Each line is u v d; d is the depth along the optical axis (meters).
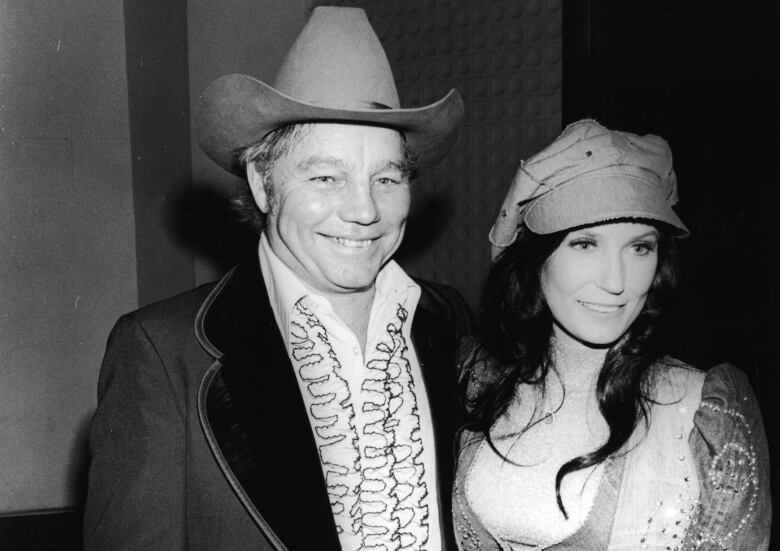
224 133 1.59
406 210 1.60
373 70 1.54
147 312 1.54
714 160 2.83
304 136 1.49
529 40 3.30
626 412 1.48
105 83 3.19
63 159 3.19
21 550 3.21
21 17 3.09
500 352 1.65
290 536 1.42
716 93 2.81
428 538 1.59
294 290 1.61
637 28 2.97
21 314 3.22
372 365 1.67
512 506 1.53
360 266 1.54
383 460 1.60
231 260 3.79
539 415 1.59
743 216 2.77
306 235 1.52
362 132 1.49
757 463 1.44
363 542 1.54
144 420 1.43
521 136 3.35
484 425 1.62
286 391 1.52
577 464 1.48
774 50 2.68
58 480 3.32
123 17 3.17
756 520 1.42
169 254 3.57
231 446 1.43
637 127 2.99
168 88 3.56
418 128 1.59
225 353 1.49
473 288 3.52
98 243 3.25
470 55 3.44
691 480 1.44
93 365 3.30
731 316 2.78
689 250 2.84
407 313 1.75
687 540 1.44
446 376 1.75
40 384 3.27
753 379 2.70
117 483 1.40
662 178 1.49
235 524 1.44
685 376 1.53
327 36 1.53
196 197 3.79
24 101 3.14
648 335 1.53
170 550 1.40
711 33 2.80
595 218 1.41
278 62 3.79
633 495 1.46
